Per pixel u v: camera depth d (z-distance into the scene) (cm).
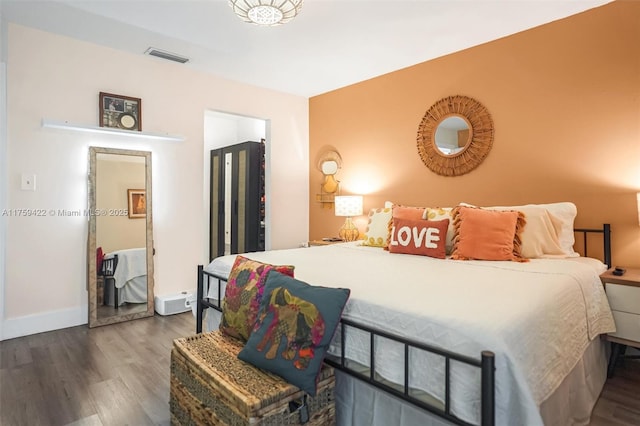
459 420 114
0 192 268
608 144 253
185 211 367
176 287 361
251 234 489
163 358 241
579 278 190
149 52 326
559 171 275
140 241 333
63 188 296
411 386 129
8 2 242
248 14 217
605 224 251
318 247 312
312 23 272
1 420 172
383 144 390
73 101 299
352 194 425
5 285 272
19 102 276
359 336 146
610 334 215
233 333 174
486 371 101
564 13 264
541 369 126
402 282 171
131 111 329
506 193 301
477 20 271
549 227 249
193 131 371
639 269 240
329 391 145
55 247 293
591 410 181
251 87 420
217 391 136
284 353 137
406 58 343
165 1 241
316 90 445
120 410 181
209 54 330
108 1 242
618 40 248
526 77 289
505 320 120
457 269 204
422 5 249
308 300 142
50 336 279
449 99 333
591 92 260
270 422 125
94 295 304
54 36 290
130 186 329
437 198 346
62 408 182
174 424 168
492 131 308
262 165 498
